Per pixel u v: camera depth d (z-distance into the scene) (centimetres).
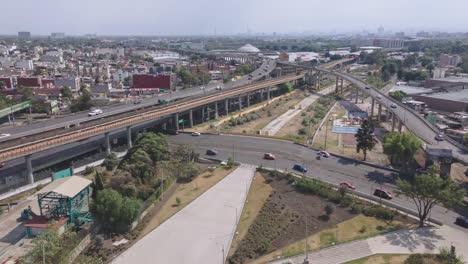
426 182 8688
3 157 10456
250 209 9925
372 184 11462
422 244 8188
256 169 12562
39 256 7269
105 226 8838
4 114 18775
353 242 8269
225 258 7900
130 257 7938
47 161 12619
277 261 7725
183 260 7844
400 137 12256
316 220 9162
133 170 11238
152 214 9744
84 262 7231
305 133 18100
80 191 9312
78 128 12862
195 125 19562
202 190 11125
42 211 9069
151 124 17562
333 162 13462
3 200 10494
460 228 8881
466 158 11662
